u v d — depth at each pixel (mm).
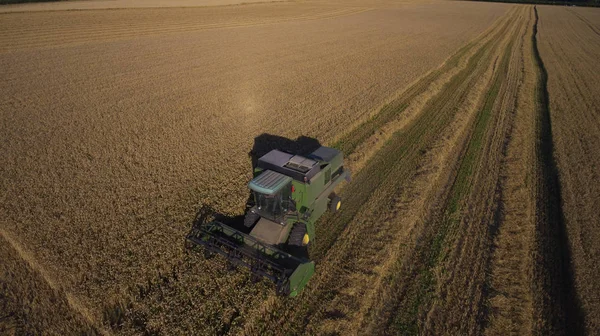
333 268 10391
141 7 68875
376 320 8961
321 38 46781
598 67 34656
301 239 10250
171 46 40125
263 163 11078
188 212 12258
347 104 22484
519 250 11102
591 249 10812
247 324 8547
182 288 9367
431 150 17359
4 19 51031
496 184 14867
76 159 15438
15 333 8281
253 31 52094
